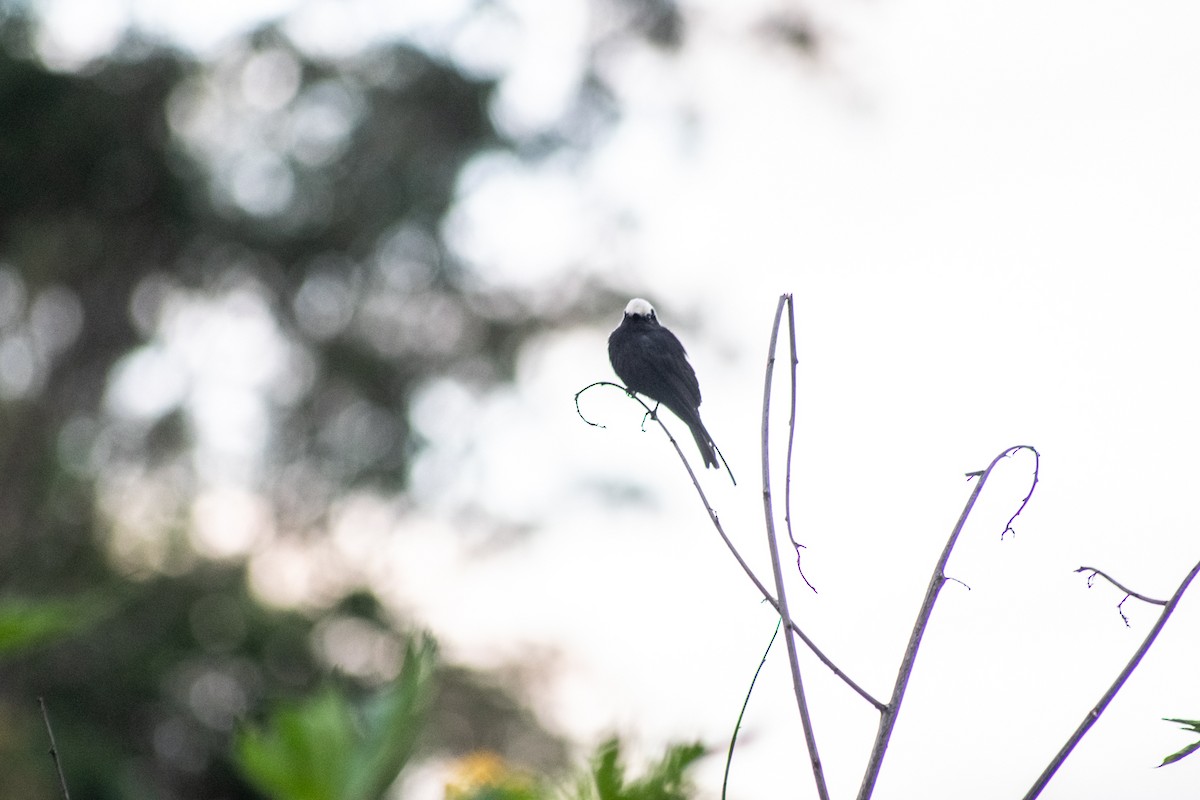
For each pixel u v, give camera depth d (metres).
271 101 22.08
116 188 20.80
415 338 22.83
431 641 1.83
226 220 21.61
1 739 14.75
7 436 22.34
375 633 22.09
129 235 21.53
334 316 22.44
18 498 22.17
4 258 21.12
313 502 23.03
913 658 2.79
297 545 23.16
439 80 21.44
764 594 2.93
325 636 22.38
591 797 1.64
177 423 23.05
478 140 21.77
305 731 1.75
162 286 22.31
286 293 22.09
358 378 22.25
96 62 20.58
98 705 21.33
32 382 22.84
